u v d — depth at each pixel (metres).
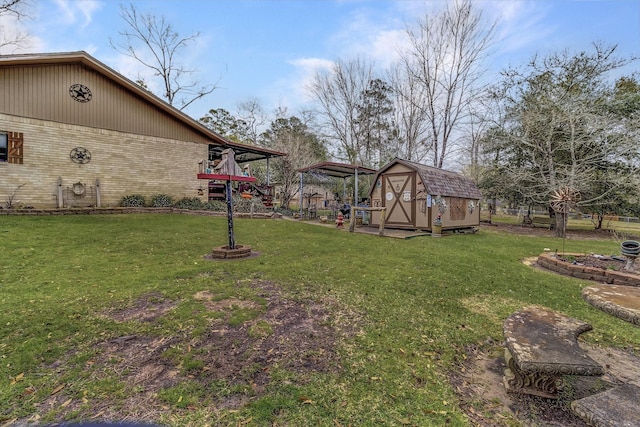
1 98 8.95
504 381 2.24
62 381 2.09
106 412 1.83
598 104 12.36
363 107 24.77
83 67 10.39
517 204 16.66
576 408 1.61
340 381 2.21
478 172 19.22
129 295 3.63
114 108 11.08
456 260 6.18
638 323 1.83
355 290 4.12
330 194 24.20
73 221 8.26
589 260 6.11
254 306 3.45
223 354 2.49
